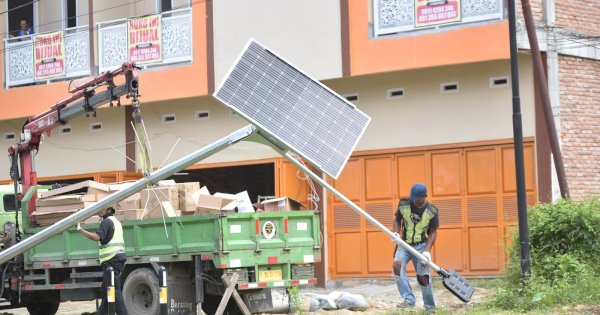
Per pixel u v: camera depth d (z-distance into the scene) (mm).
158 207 15148
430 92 20047
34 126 17328
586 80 19609
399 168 20391
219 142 10992
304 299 16359
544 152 18734
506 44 18406
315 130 10859
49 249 16391
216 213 14781
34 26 26766
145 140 15141
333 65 20250
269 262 14906
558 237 15734
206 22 22047
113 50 23672
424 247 13797
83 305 20688
